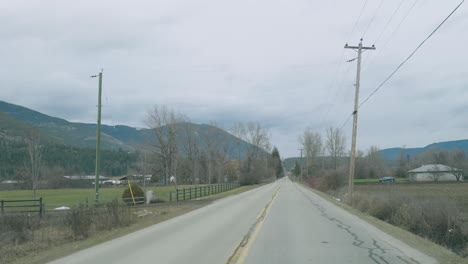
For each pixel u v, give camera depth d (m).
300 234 14.46
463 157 102.94
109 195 50.00
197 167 100.00
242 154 111.56
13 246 13.17
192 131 98.31
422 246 11.94
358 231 15.32
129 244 12.84
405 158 128.50
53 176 72.81
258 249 11.33
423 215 17.75
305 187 79.38
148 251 11.33
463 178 95.31
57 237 15.58
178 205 32.31
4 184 65.81
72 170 87.19
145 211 26.53
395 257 10.21
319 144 109.88
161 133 81.19
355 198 28.36
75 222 15.84
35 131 66.25
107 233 16.28
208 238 13.62
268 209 26.25
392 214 20.55
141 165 63.28
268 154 150.12
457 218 16.95
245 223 18.19
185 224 18.42
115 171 102.06
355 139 31.89
